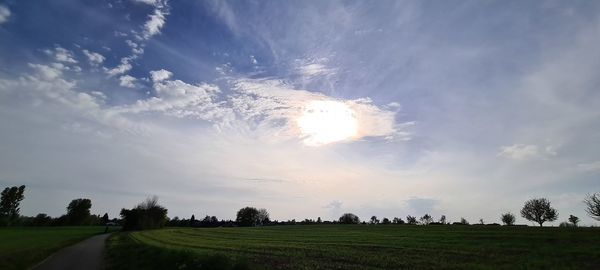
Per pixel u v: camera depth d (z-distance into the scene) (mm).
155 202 133375
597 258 31750
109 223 195000
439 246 44375
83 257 36656
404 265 30391
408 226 102250
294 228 118688
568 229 56562
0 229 117000
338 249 43844
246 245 51500
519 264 30062
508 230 61812
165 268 25391
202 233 93500
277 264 30734
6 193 149000
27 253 37094
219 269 22656
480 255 35562
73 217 166625
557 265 29234
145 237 74188
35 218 160500
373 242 53312
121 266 28969
